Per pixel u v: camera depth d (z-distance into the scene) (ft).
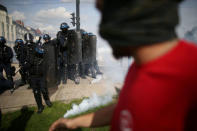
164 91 1.12
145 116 1.19
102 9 1.30
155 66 1.17
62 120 2.71
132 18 1.13
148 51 1.20
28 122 12.74
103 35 1.29
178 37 1.25
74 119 2.60
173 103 1.11
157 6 1.09
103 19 1.30
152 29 1.11
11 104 16.28
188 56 1.12
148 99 1.17
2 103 16.49
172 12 1.13
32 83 14.03
